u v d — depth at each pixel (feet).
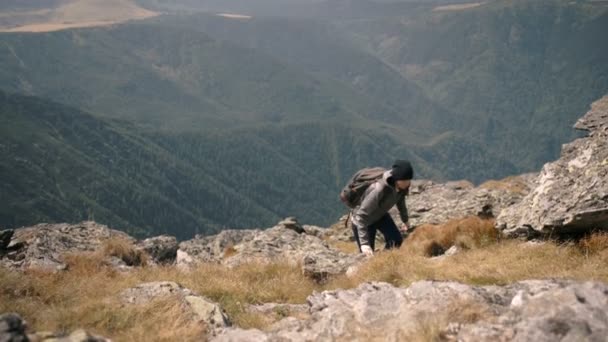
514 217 47.91
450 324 22.57
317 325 26.11
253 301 38.04
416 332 22.30
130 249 57.67
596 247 38.01
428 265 41.65
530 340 19.81
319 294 32.32
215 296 37.50
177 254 66.44
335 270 47.21
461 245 49.14
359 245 45.06
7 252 56.59
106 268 48.88
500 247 44.42
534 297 23.20
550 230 42.19
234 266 51.98
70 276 42.55
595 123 63.05
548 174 47.67
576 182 43.65
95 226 68.03
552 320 20.38
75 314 28.58
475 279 36.37
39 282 35.94
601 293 21.75
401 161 42.06
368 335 23.49
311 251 58.70
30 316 28.76
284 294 40.34
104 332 26.66
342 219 116.26
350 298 29.71
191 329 26.78
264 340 24.63
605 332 19.44
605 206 39.06
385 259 42.01
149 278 43.37
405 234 71.72
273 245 62.69
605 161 43.01
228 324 29.68
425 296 26.07
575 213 39.81
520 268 37.11
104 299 31.12
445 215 82.07
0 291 32.78
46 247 55.11
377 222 47.34
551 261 37.68
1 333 21.80
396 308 25.84
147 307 29.25
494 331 21.31
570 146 54.75
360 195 44.62
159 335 25.98
